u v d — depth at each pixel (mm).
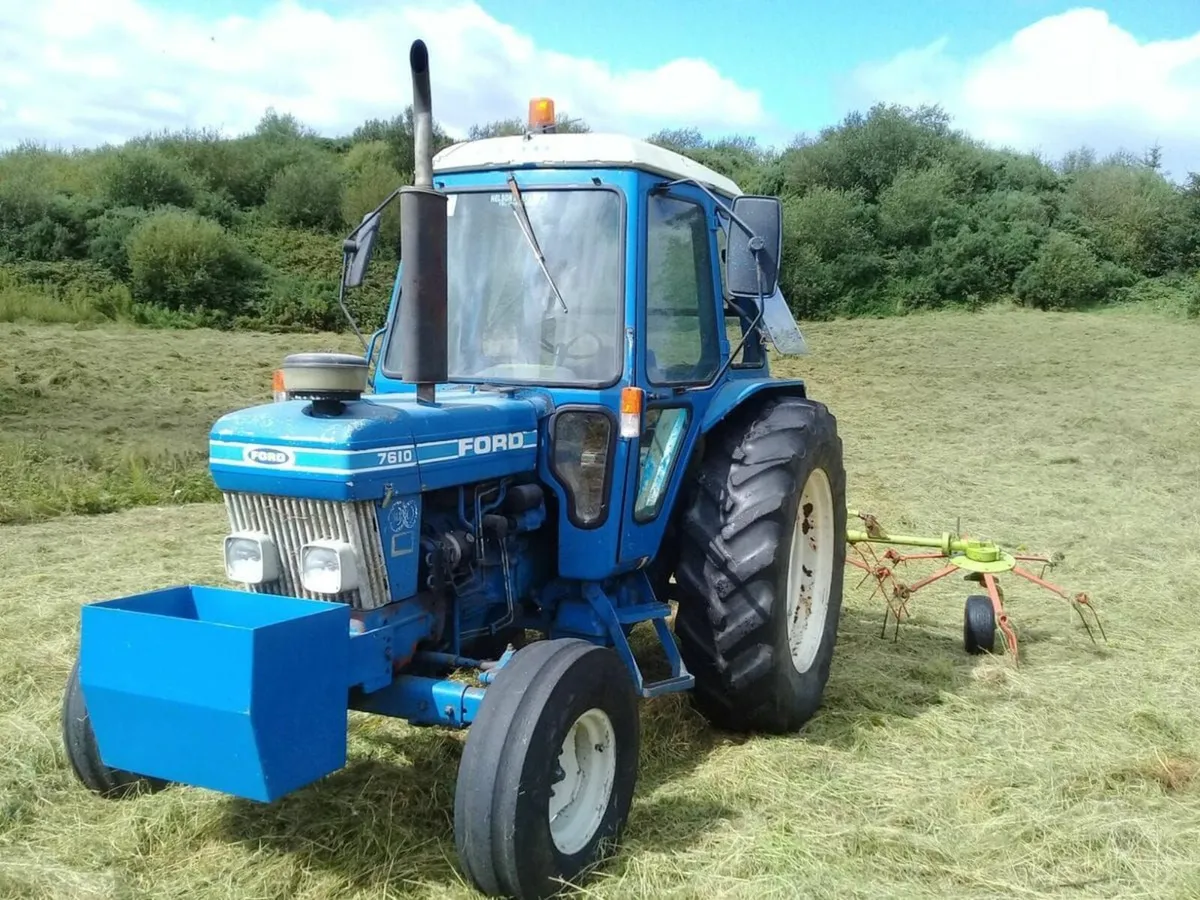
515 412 3693
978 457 11500
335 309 22328
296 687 2805
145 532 7758
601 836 3238
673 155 4320
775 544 4070
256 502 3270
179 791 3613
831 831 3475
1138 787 3883
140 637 2818
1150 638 5762
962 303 25500
